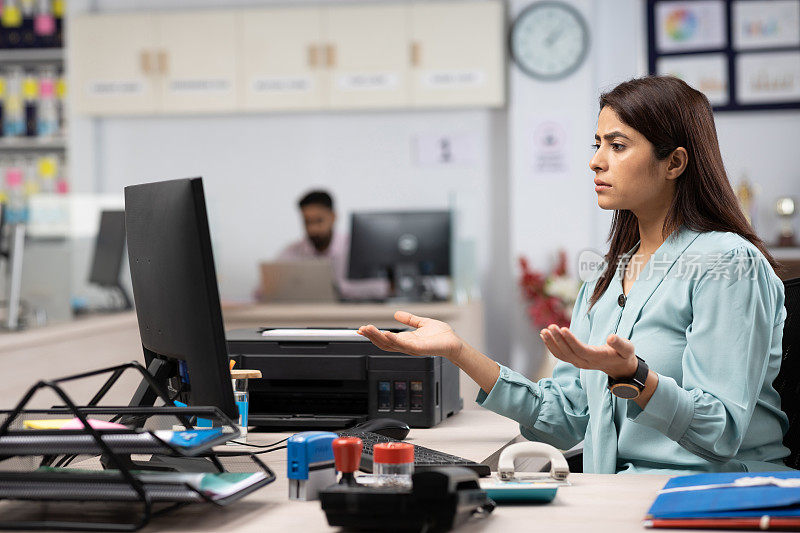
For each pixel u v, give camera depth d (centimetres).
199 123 625
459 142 603
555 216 574
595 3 573
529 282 565
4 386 338
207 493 109
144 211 140
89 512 114
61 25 609
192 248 127
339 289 575
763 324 148
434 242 486
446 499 101
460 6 569
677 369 155
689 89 161
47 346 366
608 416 161
